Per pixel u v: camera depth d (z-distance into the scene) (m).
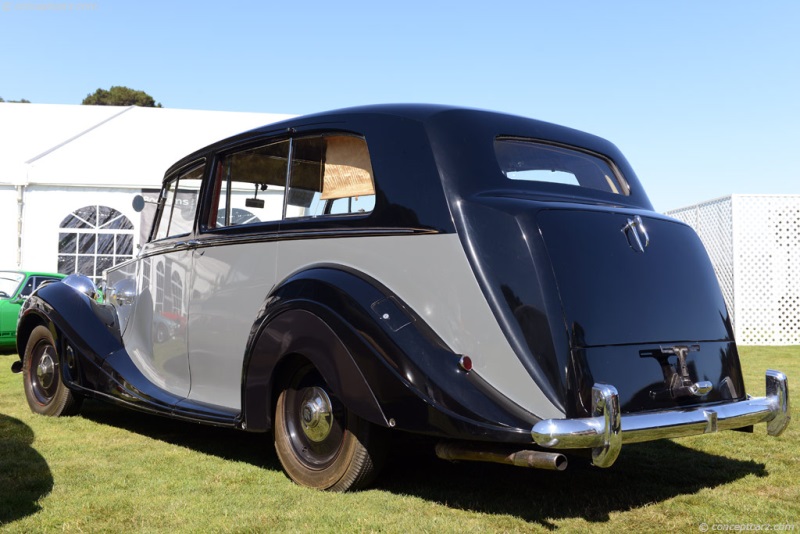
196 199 4.18
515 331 2.69
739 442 4.29
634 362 2.79
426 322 2.87
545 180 3.28
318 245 3.30
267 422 3.24
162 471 3.49
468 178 2.97
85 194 14.46
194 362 3.97
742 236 13.02
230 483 3.26
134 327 4.60
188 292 4.06
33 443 4.11
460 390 2.66
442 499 3.03
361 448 2.99
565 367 2.62
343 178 3.32
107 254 14.47
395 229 3.02
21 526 2.66
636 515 2.87
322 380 3.16
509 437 2.52
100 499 3.00
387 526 2.65
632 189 3.70
